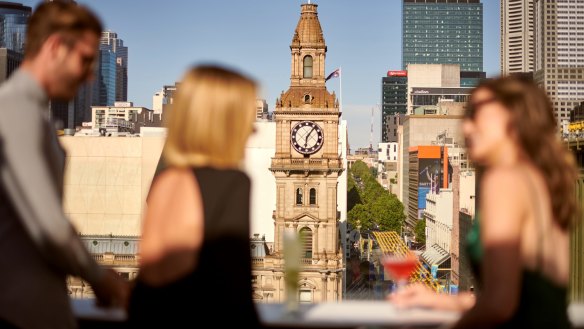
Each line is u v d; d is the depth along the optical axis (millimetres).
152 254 6527
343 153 141250
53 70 7184
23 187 6527
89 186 136750
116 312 8289
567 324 6770
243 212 6676
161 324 6477
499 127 7184
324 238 105438
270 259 103500
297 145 105312
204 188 6543
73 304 8453
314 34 106312
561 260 6828
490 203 6516
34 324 7027
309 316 8562
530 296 6551
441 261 190750
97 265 7441
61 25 7102
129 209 136250
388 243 180500
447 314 8594
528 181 6586
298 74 106500
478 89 7523
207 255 6477
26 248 7000
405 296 8859
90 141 137375
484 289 6484
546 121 7160
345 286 114750
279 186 105812
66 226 6707
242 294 6633
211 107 6648
